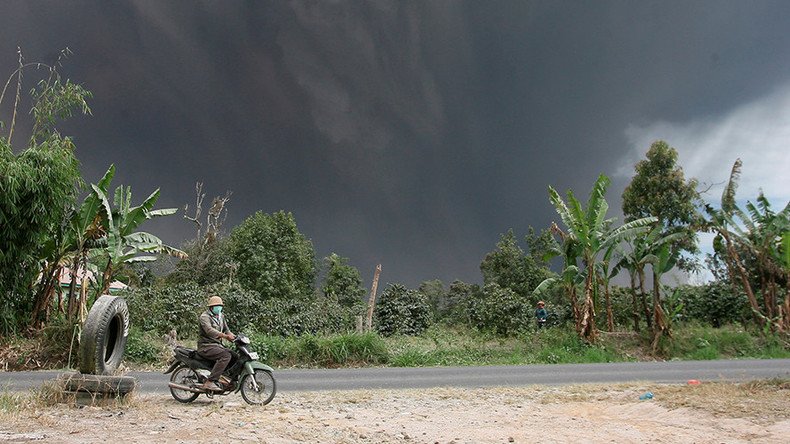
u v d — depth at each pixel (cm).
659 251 2291
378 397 982
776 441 654
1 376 1247
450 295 4194
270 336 1903
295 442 611
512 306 2359
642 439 674
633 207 3000
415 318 2511
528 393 1040
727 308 2625
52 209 1625
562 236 2281
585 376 1354
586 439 671
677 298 2403
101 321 830
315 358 1689
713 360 1873
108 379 802
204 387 875
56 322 1605
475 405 917
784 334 2252
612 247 2277
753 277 2661
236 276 3378
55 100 1734
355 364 1695
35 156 1605
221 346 889
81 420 683
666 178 2903
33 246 1631
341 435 656
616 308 2567
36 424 645
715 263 2909
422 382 1237
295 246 3684
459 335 2294
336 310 2403
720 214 2569
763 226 2547
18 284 1623
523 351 2016
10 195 1519
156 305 1930
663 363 1739
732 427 728
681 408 852
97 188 1711
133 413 746
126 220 1842
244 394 890
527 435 689
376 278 2231
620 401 941
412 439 657
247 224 3653
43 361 1499
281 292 3472
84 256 1794
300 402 914
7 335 1588
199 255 3350
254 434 632
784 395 932
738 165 2614
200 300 2028
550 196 2341
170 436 603
